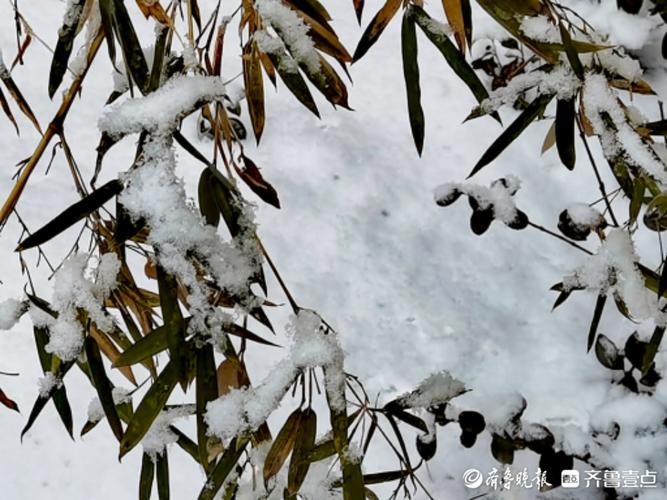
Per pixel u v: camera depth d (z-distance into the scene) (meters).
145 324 1.59
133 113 1.36
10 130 2.51
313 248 2.28
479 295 2.21
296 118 2.47
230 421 1.43
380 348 2.16
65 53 1.44
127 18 1.40
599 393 2.09
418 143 1.45
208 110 1.56
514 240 2.28
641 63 2.40
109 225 1.57
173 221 1.36
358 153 2.41
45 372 1.57
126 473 2.10
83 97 2.57
